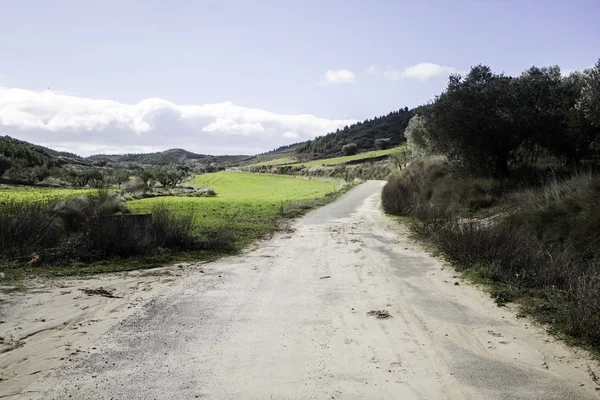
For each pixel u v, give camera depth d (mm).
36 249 10508
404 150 61812
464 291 7516
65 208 13211
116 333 5594
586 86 15102
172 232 12375
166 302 7090
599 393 3912
